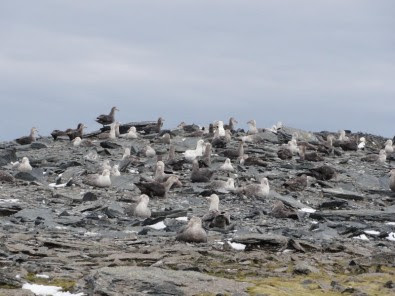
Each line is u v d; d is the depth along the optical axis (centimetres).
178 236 2395
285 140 6981
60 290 1591
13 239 2188
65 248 2139
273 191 3953
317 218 3350
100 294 1557
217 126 7181
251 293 1664
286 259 2158
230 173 4622
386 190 4475
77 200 3475
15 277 1631
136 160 5069
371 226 3094
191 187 4019
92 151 5375
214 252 2172
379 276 1967
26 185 4009
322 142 6912
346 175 5003
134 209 3061
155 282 1652
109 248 2180
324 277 1933
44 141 6694
